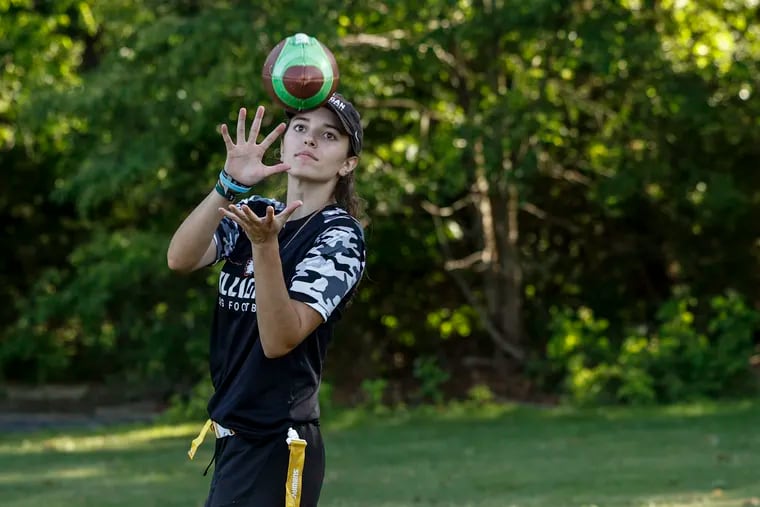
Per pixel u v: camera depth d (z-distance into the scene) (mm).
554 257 62062
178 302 55469
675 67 53375
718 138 54875
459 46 52594
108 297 53562
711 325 53219
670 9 53875
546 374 55219
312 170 12516
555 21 48844
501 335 58406
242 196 13578
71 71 64688
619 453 38000
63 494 32688
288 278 12227
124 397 60031
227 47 47062
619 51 49062
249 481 12398
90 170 49406
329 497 31047
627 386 50906
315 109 12570
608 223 61500
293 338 11516
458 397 55500
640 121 52844
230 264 12766
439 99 54969
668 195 55938
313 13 47031
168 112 48812
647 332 59875
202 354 53625
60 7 60469
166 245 52156
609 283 62281
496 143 49344
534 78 51000
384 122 55094
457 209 59781
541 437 42906
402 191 50969
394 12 50156
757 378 54594
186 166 53250
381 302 62219
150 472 37312
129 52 50156
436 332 62406
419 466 36844
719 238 59438
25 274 69562
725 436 40844
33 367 66625
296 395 12453
